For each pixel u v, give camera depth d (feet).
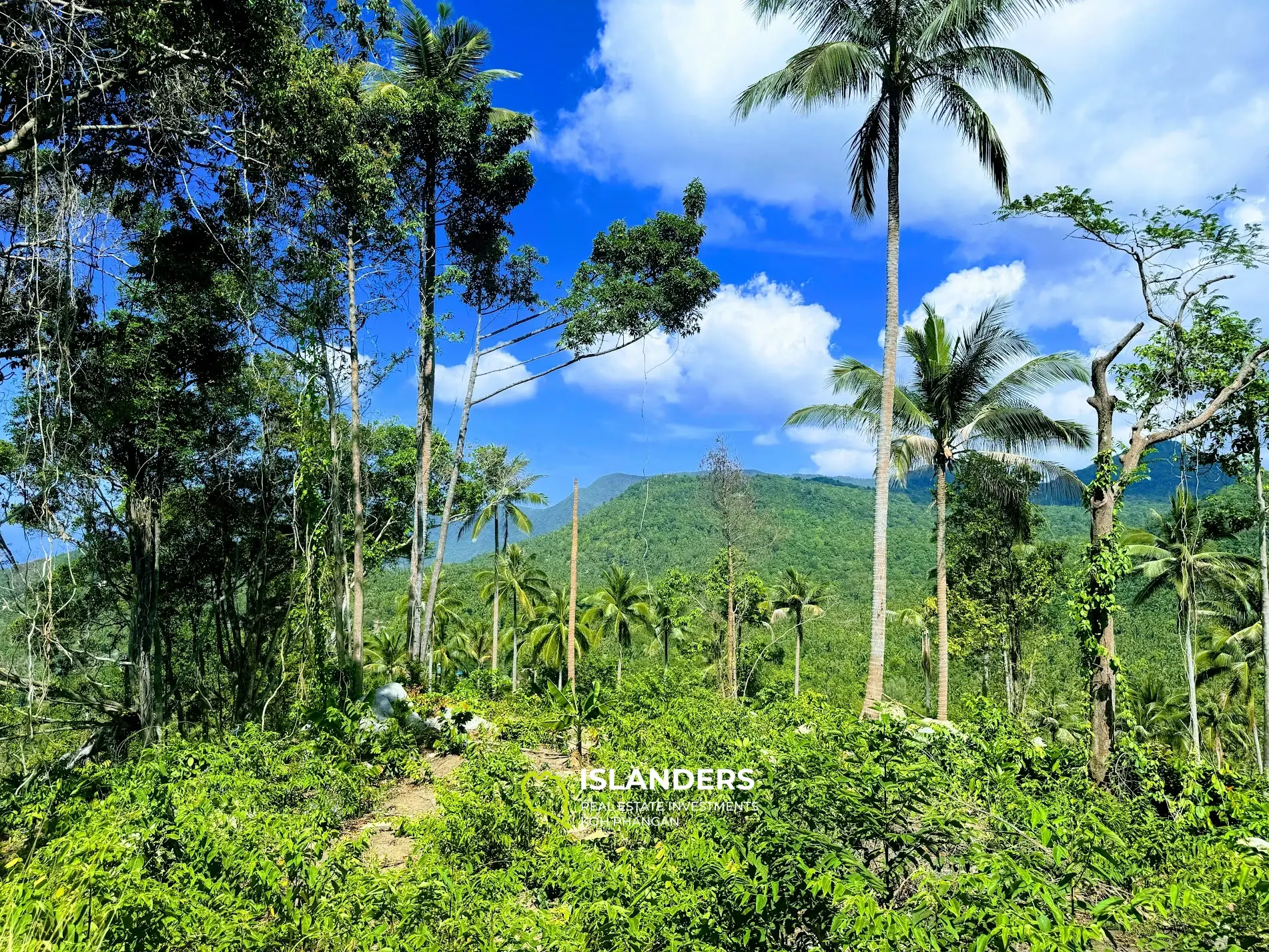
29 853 17.42
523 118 61.98
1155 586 73.05
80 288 33.27
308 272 45.44
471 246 64.18
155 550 49.21
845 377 59.98
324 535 47.75
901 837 12.68
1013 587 74.74
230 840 16.40
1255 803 22.63
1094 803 23.13
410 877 15.02
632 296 63.93
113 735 48.03
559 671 127.75
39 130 28.12
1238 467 39.50
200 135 34.58
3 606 36.81
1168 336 32.58
